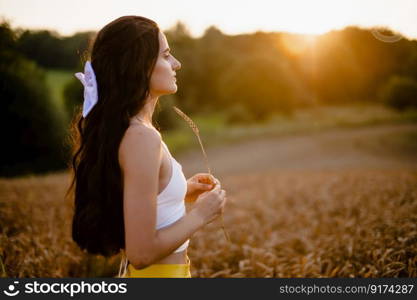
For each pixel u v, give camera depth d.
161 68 1.99
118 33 1.94
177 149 32.41
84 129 2.02
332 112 52.44
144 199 1.76
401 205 6.68
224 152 32.00
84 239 2.05
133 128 1.84
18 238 4.86
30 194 8.80
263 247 5.89
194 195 2.49
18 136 21.95
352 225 6.06
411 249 4.37
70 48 27.16
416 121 40.88
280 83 56.34
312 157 28.44
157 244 1.78
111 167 1.87
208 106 62.47
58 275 4.34
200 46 70.19
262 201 9.81
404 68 51.81
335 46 59.69
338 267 4.38
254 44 68.81
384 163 25.05
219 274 4.58
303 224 7.23
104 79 1.94
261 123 48.19
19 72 21.53
